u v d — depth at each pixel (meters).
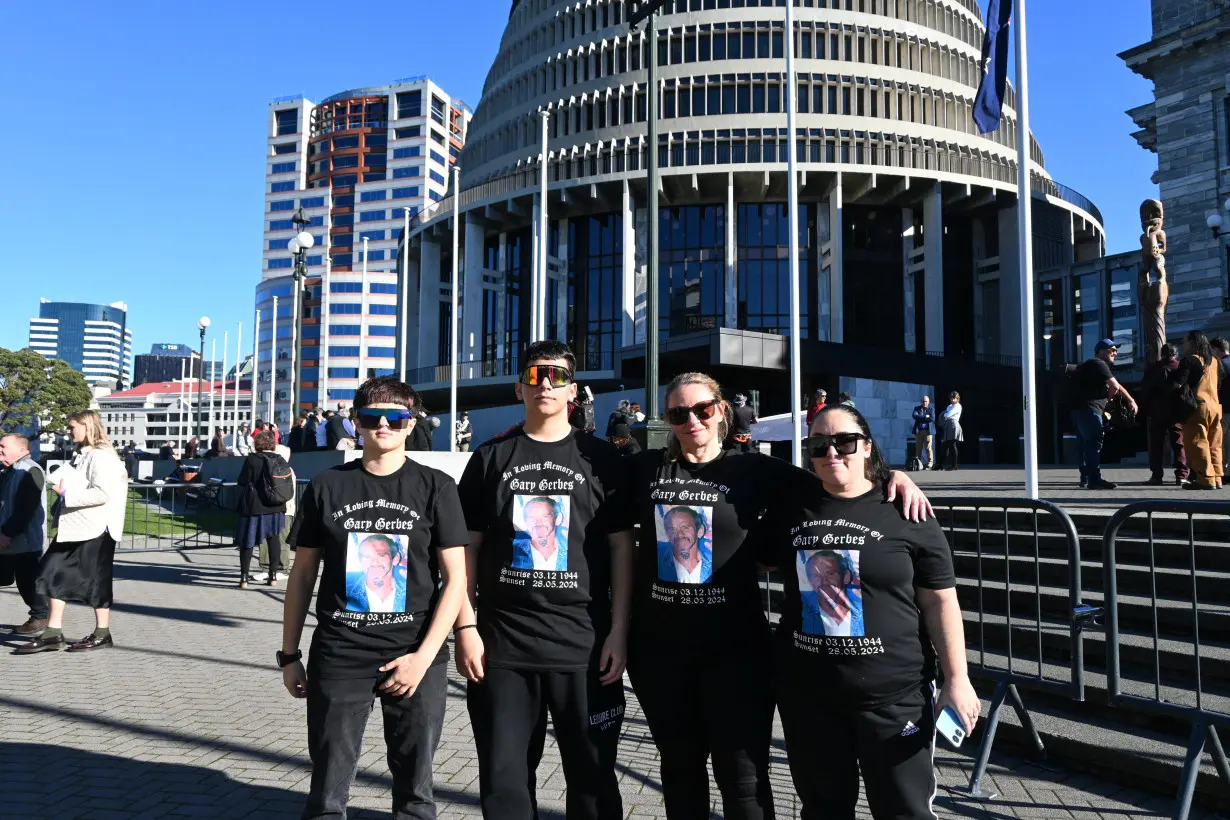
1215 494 9.43
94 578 7.49
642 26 47.38
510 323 52.28
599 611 3.06
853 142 43.88
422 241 54.97
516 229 52.41
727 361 26.42
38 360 78.50
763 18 46.19
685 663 2.97
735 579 2.99
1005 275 46.00
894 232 46.28
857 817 3.85
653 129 13.12
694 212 46.72
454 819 3.80
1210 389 9.98
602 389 47.12
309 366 118.50
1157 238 19.59
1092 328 37.97
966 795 4.17
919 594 2.91
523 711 2.99
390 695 3.11
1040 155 53.59
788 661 2.94
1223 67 28.92
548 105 50.22
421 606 3.10
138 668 6.75
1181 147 29.95
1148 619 5.49
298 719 5.38
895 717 2.77
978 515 5.02
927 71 46.75
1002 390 33.19
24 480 7.86
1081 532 7.13
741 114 44.97
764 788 2.93
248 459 11.31
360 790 4.18
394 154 135.38
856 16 46.41
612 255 48.09
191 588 11.15
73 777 4.29
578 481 3.10
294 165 140.25
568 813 3.03
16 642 7.74
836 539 2.85
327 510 3.11
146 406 146.50
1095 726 4.66
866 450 2.95
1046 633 5.55
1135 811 3.92
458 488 3.24
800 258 45.56
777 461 3.20
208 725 5.23
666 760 3.02
